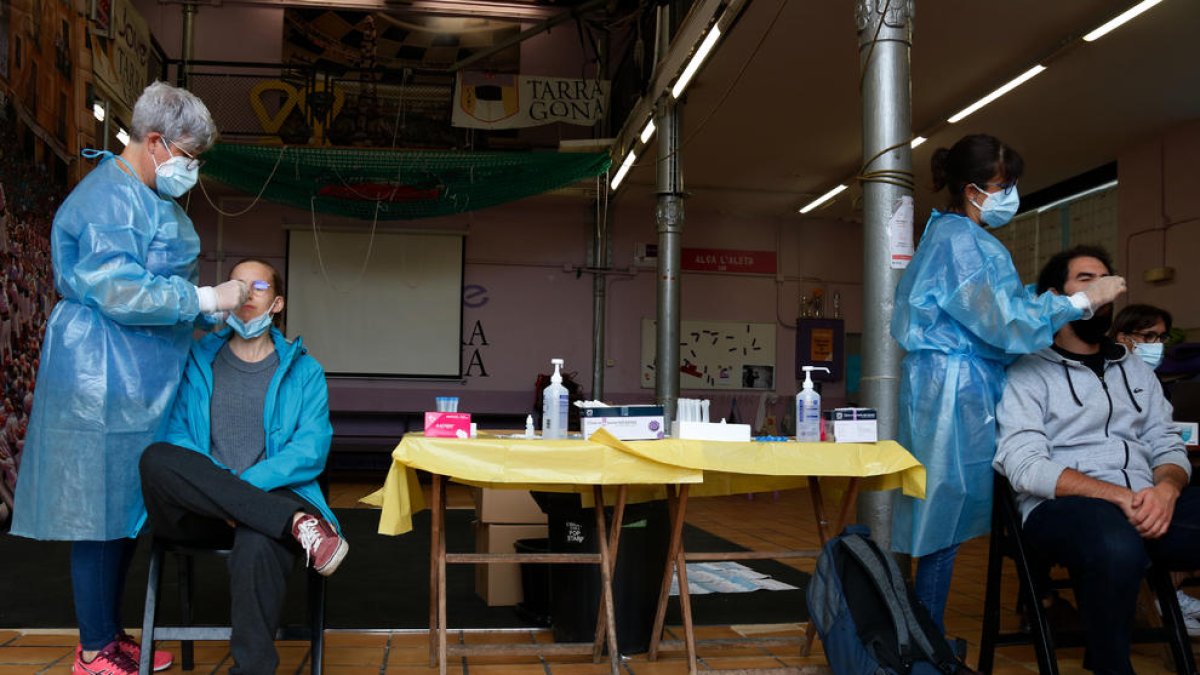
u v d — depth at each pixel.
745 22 6.52
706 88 7.80
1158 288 8.35
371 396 11.43
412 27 11.49
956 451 2.62
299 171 8.53
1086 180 9.60
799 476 3.00
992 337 2.57
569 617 3.07
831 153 9.68
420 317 11.57
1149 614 3.02
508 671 2.84
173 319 2.38
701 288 12.09
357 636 3.23
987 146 2.70
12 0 5.97
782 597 4.02
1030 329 2.54
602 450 2.57
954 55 7.03
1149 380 2.81
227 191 11.35
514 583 3.75
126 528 2.41
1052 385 2.73
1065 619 3.39
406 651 3.05
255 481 2.42
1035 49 6.89
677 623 3.51
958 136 8.74
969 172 2.71
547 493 3.31
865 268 3.55
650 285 12.00
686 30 6.89
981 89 7.62
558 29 11.64
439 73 9.94
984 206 2.72
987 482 2.67
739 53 7.05
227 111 10.52
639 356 11.92
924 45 6.87
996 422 2.71
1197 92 7.45
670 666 2.92
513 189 9.04
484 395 11.60
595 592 3.03
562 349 11.79
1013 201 2.71
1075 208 9.80
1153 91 7.46
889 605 2.32
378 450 10.49
